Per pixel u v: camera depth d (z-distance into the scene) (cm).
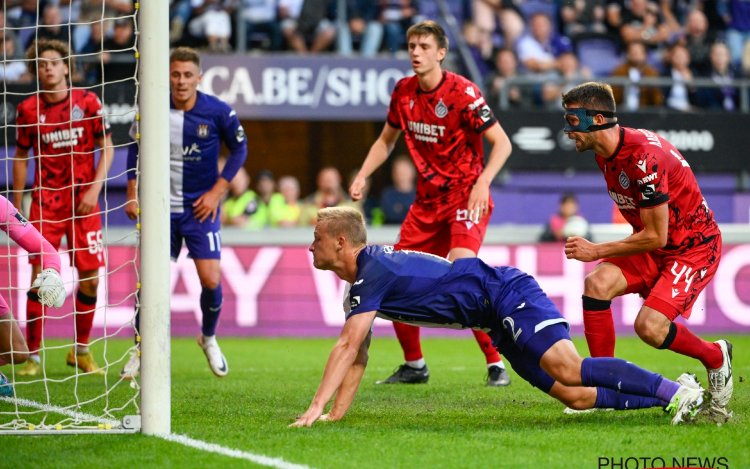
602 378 1046
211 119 1573
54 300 1070
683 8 3456
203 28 3008
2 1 2842
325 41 3083
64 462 907
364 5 3130
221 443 985
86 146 1662
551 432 1045
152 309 1028
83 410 1240
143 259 1026
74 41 2867
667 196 1107
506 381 1533
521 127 2981
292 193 2948
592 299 1198
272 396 1393
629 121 3041
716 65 3341
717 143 3066
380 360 2052
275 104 2872
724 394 1152
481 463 892
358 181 1536
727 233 2703
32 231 1142
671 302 1138
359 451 944
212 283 1617
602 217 3116
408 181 2945
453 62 3169
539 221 3092
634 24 3400
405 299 1061
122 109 2814
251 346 2355
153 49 1016
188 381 1617
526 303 1052
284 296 2598
